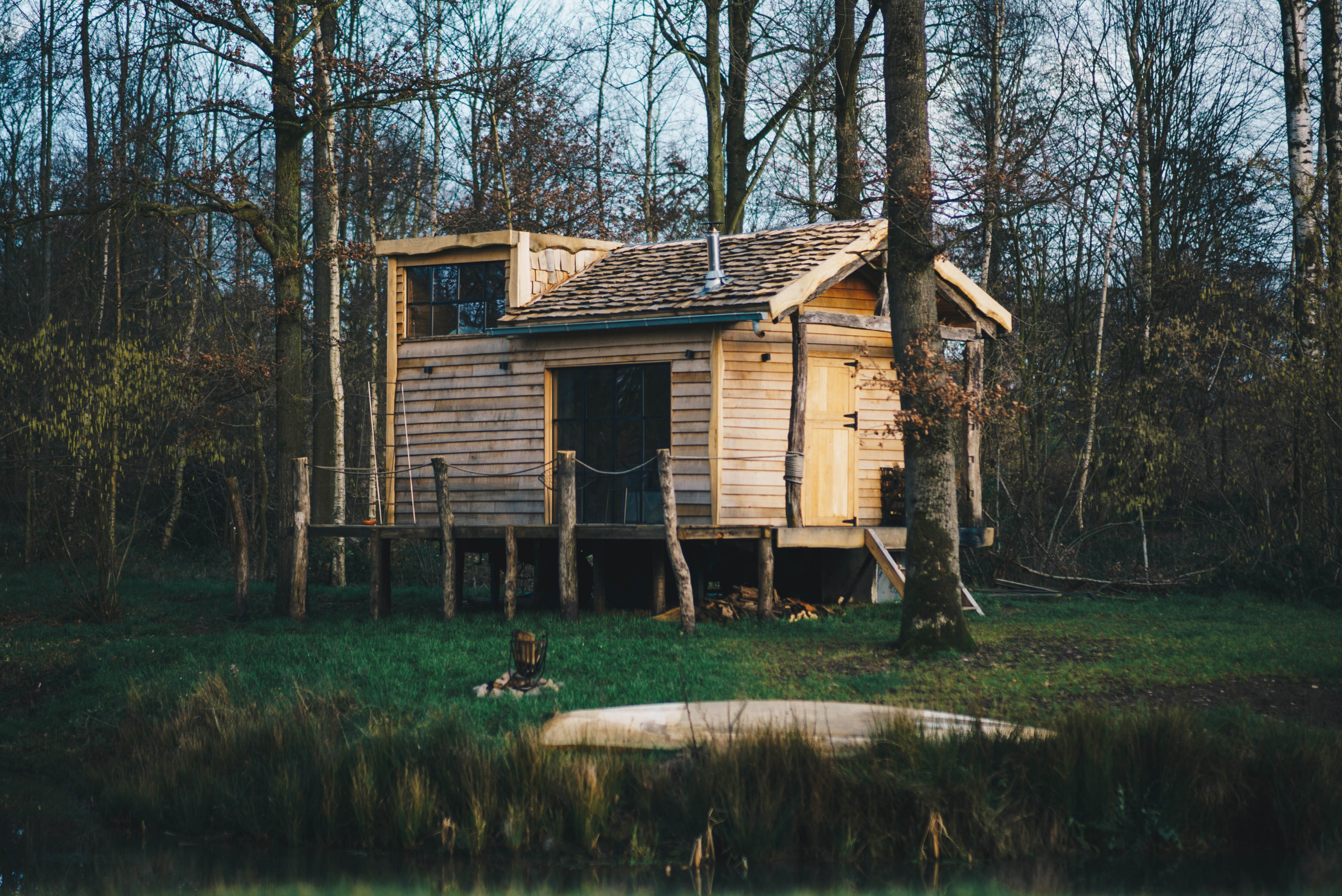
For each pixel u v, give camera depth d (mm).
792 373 15688
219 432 19797
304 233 29422
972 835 7848
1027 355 22188
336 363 23344
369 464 29797
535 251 17312
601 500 16141
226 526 28922
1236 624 14117
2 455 21156
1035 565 20281
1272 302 18969
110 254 21875
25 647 14602
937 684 10406
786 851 7887
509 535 14969
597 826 8078
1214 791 8008
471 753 8703
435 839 8367
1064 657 11703
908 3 12219
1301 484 17281
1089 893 7230
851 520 16234
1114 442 21203
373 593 16047
